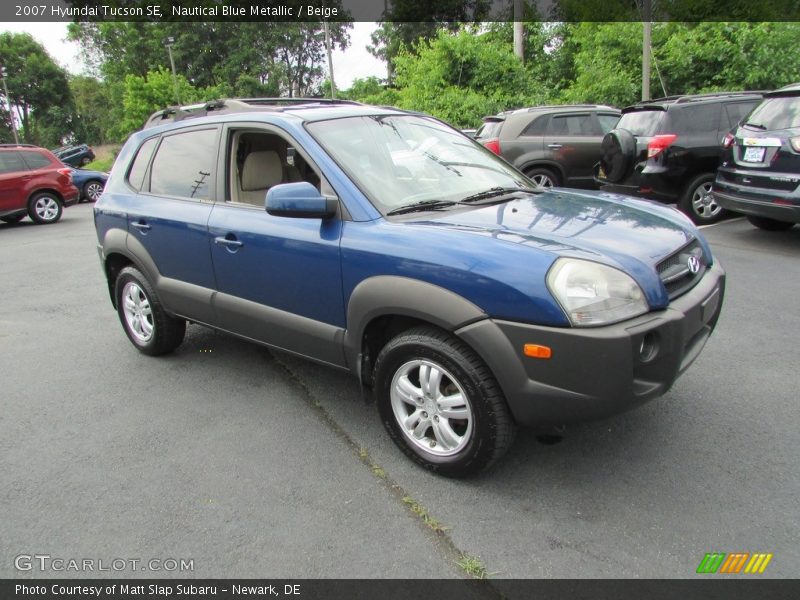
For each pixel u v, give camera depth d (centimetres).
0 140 5897
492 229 267
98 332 522
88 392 396
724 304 491
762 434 303
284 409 360
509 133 1011
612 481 272
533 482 274
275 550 239
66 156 3328
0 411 374
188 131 394
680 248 274
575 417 238
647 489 265
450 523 250
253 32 4472
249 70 4500
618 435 308
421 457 284
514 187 353
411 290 259
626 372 229
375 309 274
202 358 445
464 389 256
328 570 227
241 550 240
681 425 315
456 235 259
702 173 766
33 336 520
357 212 289
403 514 257
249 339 363
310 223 306
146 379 413
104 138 6162
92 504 274
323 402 367
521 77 1906
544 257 238
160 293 409
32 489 288
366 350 298
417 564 228
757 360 386
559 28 2205
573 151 984
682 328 245
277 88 4447
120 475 296
